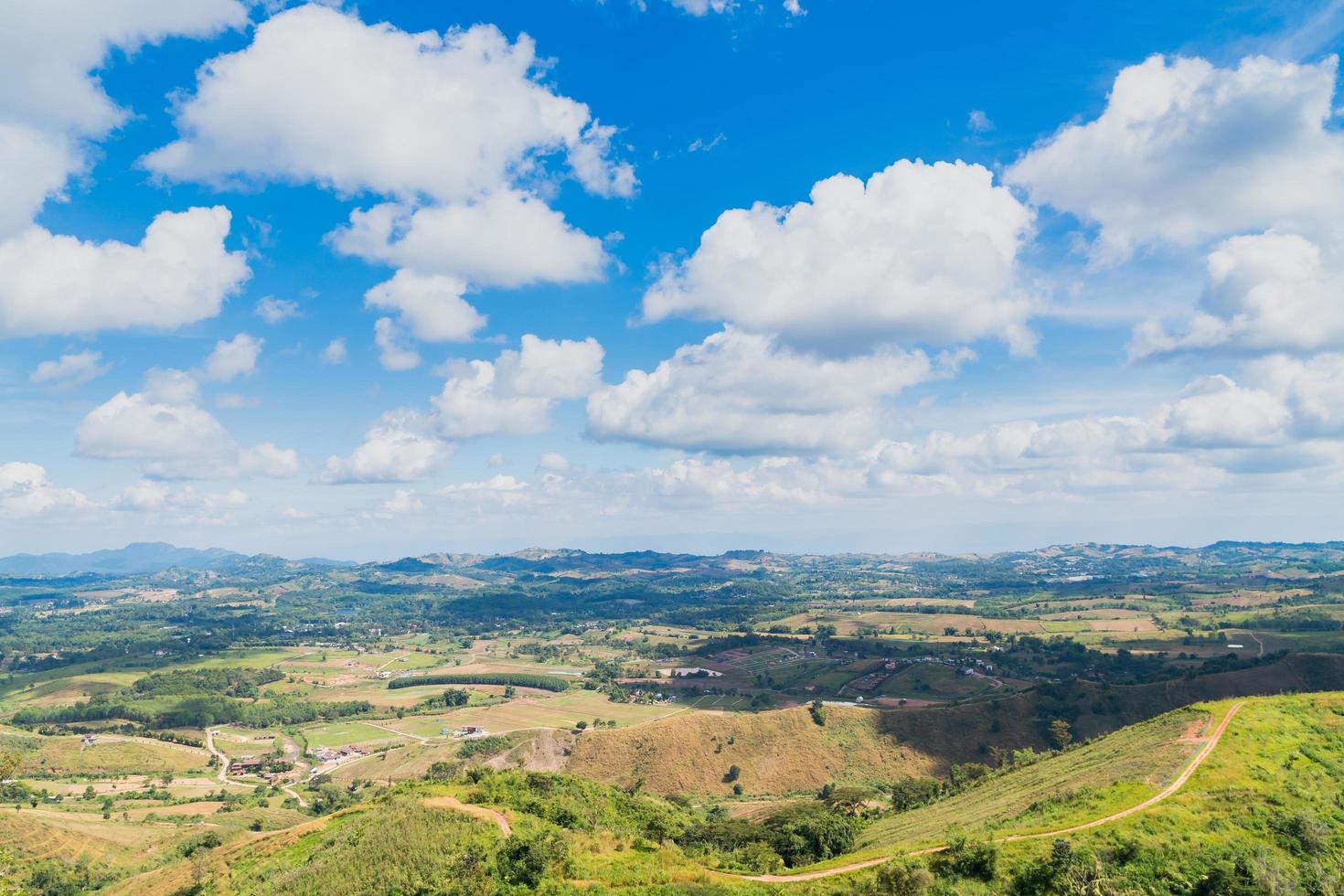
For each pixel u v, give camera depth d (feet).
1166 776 289.33
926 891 214.48
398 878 264.52
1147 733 376.48
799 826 412.16
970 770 550.77
